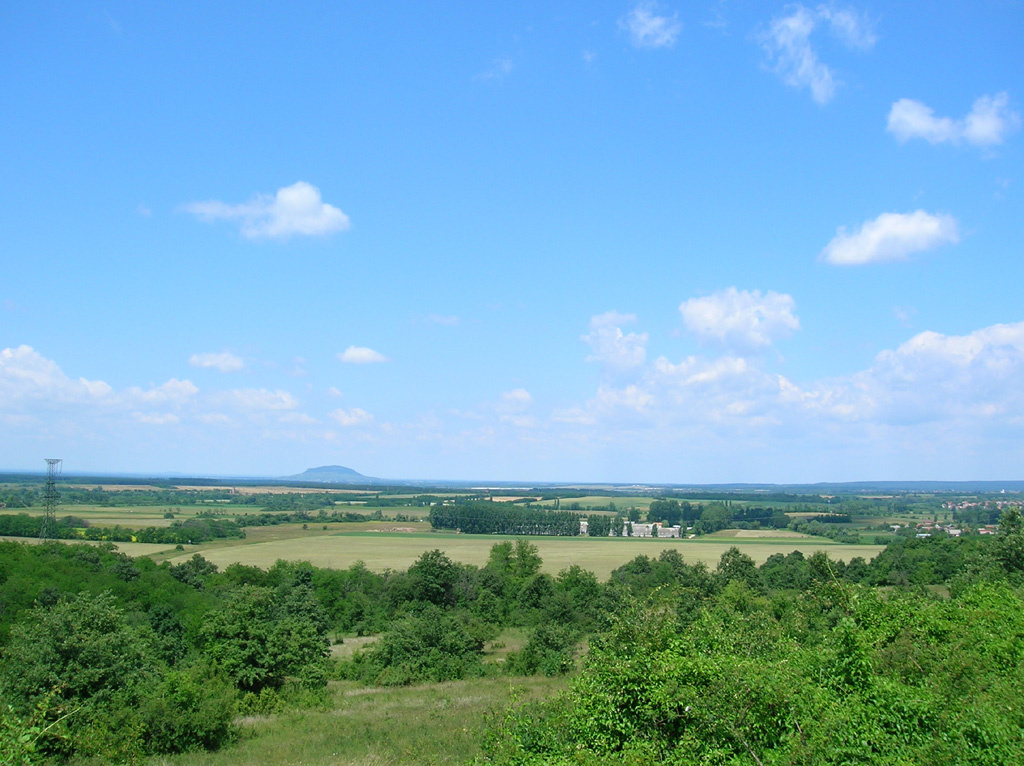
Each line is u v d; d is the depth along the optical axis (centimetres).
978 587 2408
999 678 1455
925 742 1127
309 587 7556
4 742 1293
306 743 2756
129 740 2609
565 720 1421
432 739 2586
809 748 1123
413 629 5088
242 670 3909
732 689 1279
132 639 3191
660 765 1188
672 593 2103
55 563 6500
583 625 6525
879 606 1822
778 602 4003
